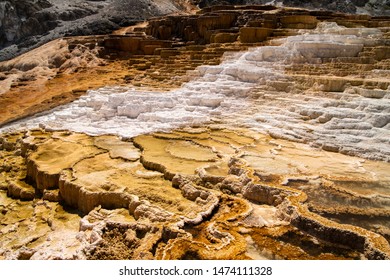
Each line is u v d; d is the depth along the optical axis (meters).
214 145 9.23
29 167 9.15
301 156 8.17
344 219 5.47
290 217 5.47
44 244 6.14
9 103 17.80
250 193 6.38
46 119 13.20
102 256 5.26
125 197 6.81
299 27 16.70
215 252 4.73
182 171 7.59
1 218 7.95
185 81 14.84
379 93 9.98
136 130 10.71
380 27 16.14
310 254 4.79
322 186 6.50
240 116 11.16
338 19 17.67
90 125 11.75
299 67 12.90
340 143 8.61
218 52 15.98
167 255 4.75
